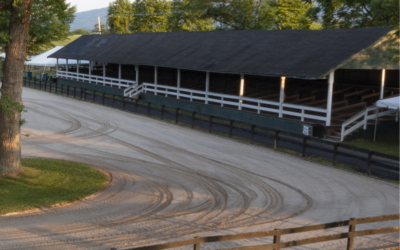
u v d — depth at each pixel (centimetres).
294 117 2569
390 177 1527
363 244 901
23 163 1480
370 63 2309
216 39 3431
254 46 2991
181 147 1955
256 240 919
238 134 2336
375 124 2253
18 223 965
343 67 2203
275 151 1934
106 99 3712
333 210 1133
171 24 6725
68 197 1173
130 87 3762
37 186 1252
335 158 1681
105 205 1134
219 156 1792
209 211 1103
